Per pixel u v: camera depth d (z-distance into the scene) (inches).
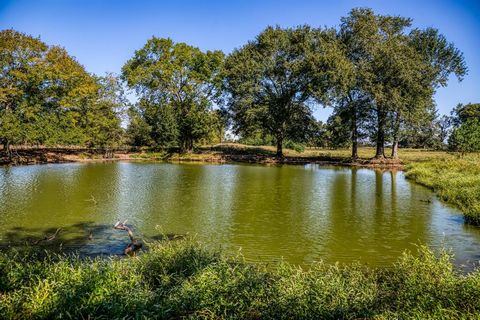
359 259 441.4
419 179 1176.2
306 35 2010.3
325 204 789.9
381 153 1951.3
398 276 327.6
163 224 595.8
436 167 1314.0
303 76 1973.4
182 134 2311.8
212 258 355.3
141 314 243.1
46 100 1828.2
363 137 1968.5
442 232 563.5
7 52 1636.3
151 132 2365.9
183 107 2367.1
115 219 622.2
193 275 304.7
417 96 1728.6
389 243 506.9
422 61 1840.6
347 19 1939.0
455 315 240.2
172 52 2336.4
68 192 893.2
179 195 875.4
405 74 1676.9
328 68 1852.9
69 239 503.8
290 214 684.1
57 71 1781.5
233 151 2487.7
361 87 1792.6
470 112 3152.1
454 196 812.6
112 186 1008.2
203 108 2331.4
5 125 1577.3
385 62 1739.7
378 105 1768.0
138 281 301.9
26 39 1707.7
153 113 2319.1
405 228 587.5
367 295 277.3
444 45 1882.4
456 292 270.8
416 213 701.9
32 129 1660.9
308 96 2001.7
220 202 792.9
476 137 1606.8
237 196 875.4
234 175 1353.3
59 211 677.3
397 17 1930.4
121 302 255.0
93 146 2197.3
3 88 1628.9
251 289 283.1
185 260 341.4
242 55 2090.3
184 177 1263.5
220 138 3265.3
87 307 246.1
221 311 259.3
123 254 443.8
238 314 256.5
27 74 1675.7
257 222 619.2
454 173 1073.5
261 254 457.4
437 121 1862.7
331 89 1859.0
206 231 559.8
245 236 535.8
